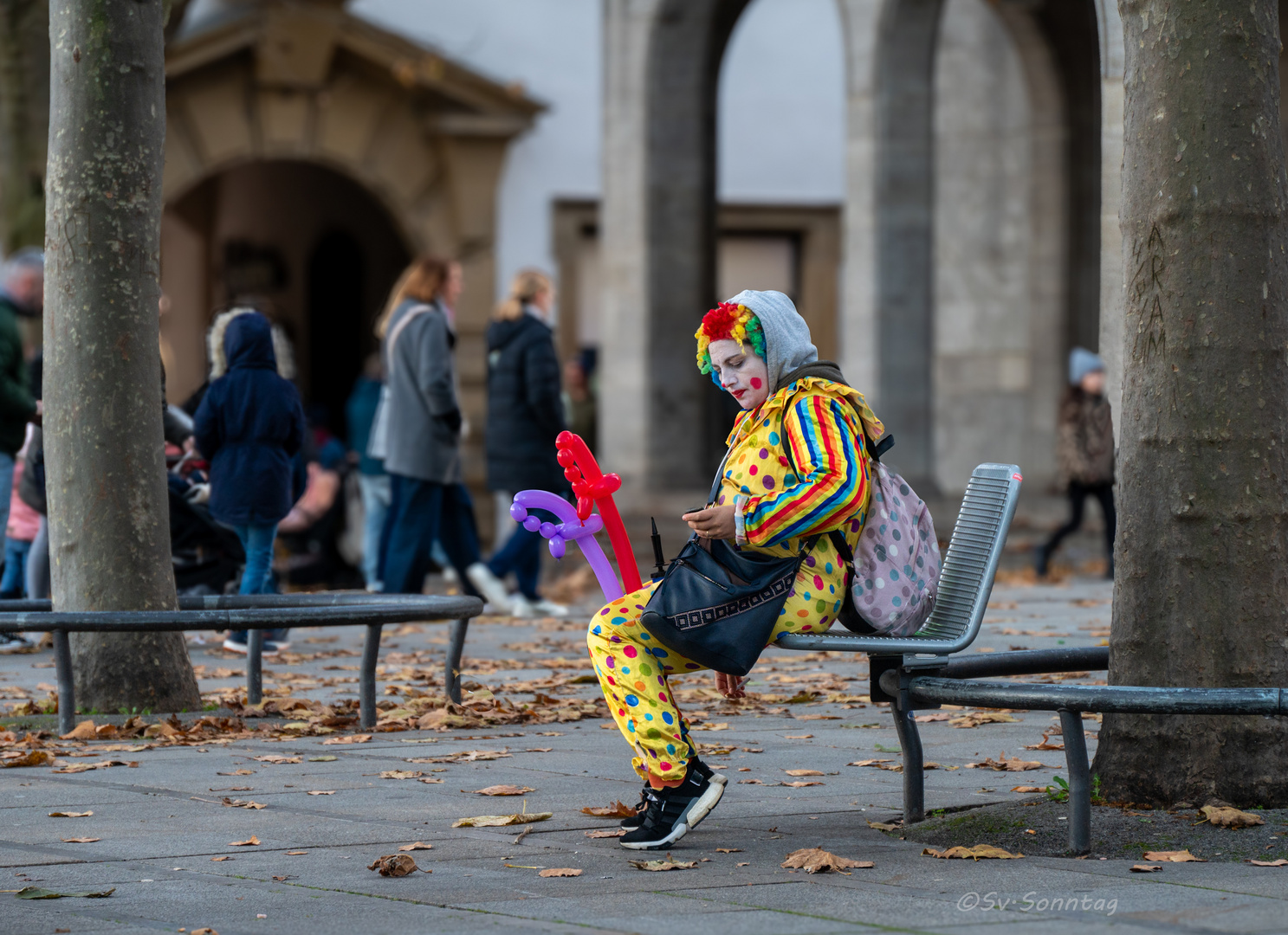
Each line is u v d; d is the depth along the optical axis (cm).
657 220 2891
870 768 1023
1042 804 850
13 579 1752
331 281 4150
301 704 1266
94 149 1216
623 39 2898
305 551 2467
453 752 1075
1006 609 1997
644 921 656
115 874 742
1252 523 824
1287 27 2295
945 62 3747
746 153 3616
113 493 1223
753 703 1294
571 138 3400
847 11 2772
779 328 789
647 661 803
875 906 679
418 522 1852
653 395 2895
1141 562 842
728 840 820
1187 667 827
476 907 681
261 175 4072
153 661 1243
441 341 1831
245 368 1541
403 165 3300
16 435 1692
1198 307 828
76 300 1223
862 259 2770
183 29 3120
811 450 768
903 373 2762
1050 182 3569
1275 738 826
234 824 851
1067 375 3581
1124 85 865
